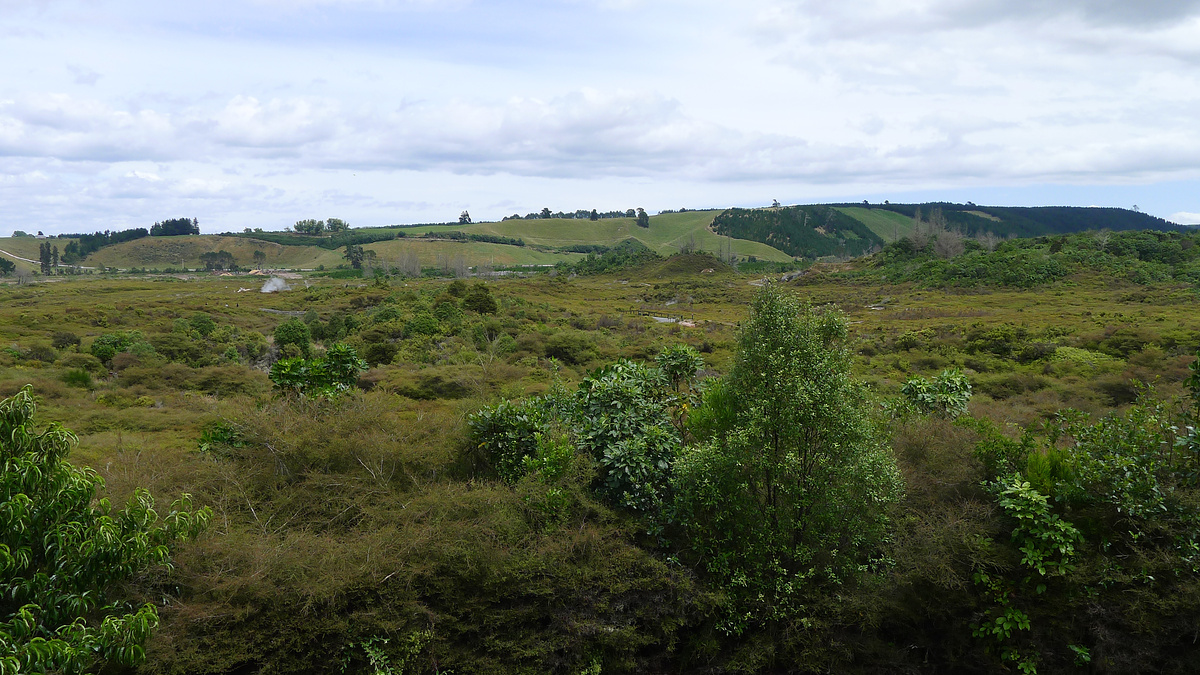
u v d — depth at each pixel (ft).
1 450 14.20
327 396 27.37
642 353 101.76
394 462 23.16
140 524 15.75
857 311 195.83
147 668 15.61
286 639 17.21
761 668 19.93
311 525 20.80
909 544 20.18
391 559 18.67
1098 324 127.85
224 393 74.18
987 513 20.48
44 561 14.62
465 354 92.38
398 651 17.81
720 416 23.34
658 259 399.65
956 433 24.88
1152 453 19.60
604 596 19.65
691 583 20.24
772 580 20.13
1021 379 71.97
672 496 22.58
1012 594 18.93
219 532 19.40
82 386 68.85
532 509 21.12
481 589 19.27
